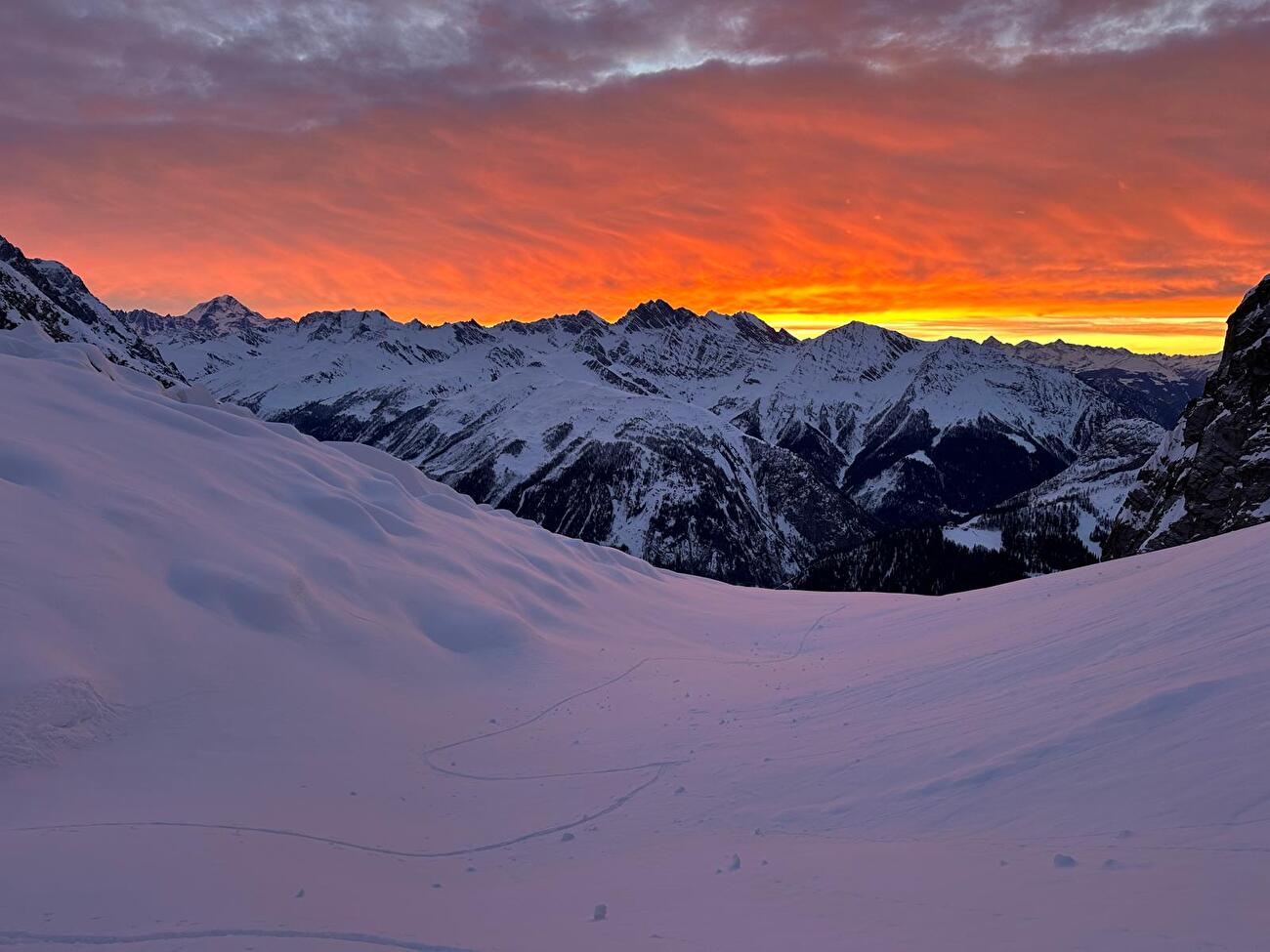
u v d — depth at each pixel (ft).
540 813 42.83
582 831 39.29
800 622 120.06
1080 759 32.83
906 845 28.94
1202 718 32.14
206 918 24.79
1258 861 19.61
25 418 79.77
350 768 50.83
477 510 146.51
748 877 27.37
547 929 23.30
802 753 47.50
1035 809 29.45
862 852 28.71
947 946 17.70
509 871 33.32
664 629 110.63
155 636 58.54
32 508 63.98
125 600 59.57
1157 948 15.76
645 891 27.04
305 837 37.24
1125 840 23.94
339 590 80.07
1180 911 17.54
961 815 31.22
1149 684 38.50
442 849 37.22
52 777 43.86
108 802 40.91
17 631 50.62
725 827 36.83
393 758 54.19
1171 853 21.76
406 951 21.99
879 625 104.42
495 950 21.42
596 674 80.74
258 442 106.52
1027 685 48.06
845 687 64.85
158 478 81.51
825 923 20.97
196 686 56.59
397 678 70.79
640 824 39.32
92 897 26.30
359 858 34.81
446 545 105.50
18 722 45.57
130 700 52.39
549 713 67.62
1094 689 41.47
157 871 29.45
